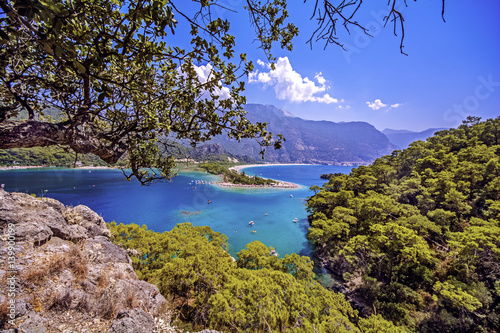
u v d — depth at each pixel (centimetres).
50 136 278
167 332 554
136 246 2538
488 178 5478
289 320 1903
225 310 1636
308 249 5075
